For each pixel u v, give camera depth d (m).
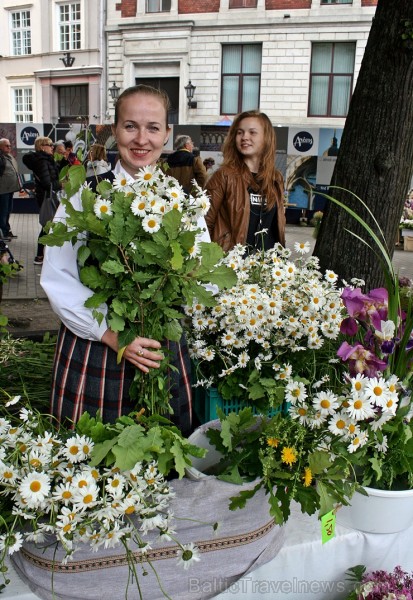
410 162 2.83
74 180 1.33
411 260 9.05
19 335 3.02
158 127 1.53
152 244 1.28
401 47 2.63
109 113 18.95
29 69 20.03
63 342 1.54
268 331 1.88
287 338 1.87
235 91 17.84
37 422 1.41
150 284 1.32
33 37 19.69
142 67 18.41
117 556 1.28
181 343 1.67
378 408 1.37
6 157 7.96
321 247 2.99
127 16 18.08
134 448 1.20
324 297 1.95
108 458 1.22
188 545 1.27
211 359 1.87
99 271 1.36
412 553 1.62
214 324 1.88
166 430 1.27
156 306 1.35
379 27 2.71
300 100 17.14
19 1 19.56
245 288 1.94
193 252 1.33
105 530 1.18
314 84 17.22
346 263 2.88
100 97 18.91
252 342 1.92
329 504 1.29
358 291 1.53
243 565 1.40
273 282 2.03
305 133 11.35
